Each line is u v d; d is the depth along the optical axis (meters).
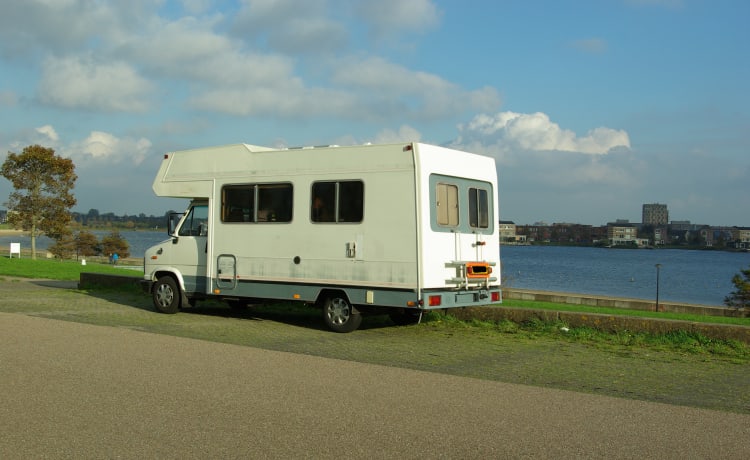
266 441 5.26
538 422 5.98
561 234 173.75
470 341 10.87
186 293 13.66
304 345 10.11
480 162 12.20
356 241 11.42
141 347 9.29
